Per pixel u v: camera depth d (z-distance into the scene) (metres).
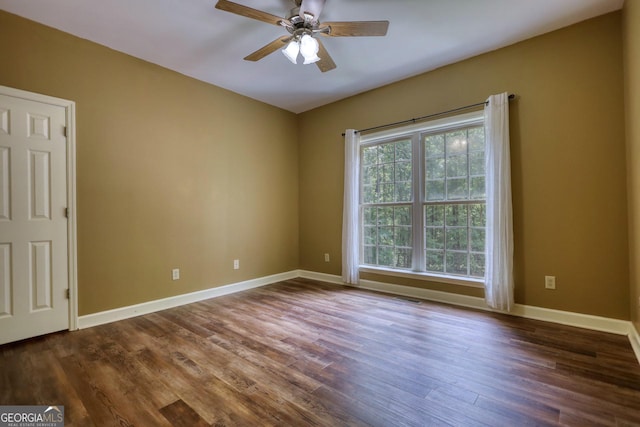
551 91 2.82
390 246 3.97
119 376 1.95
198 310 3.28
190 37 2.84
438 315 3.04
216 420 1.53
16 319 2.49
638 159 2.11
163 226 3.38
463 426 1.48
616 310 2.55
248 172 4.27
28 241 2.55
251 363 2.12
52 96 2.66
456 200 3.43
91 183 2.88
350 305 3.40
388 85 3.90
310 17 2.16
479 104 3.19
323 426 1.49
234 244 4.08
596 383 1.82
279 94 4.22
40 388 1.82
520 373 1.95
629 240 2.46
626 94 2.43
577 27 2.69
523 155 2.96
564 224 2.77
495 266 2.99
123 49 3.04
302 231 4.94
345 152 4.22
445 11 2.50
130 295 3.11
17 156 2.50
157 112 3.35
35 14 2.48
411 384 1.85
